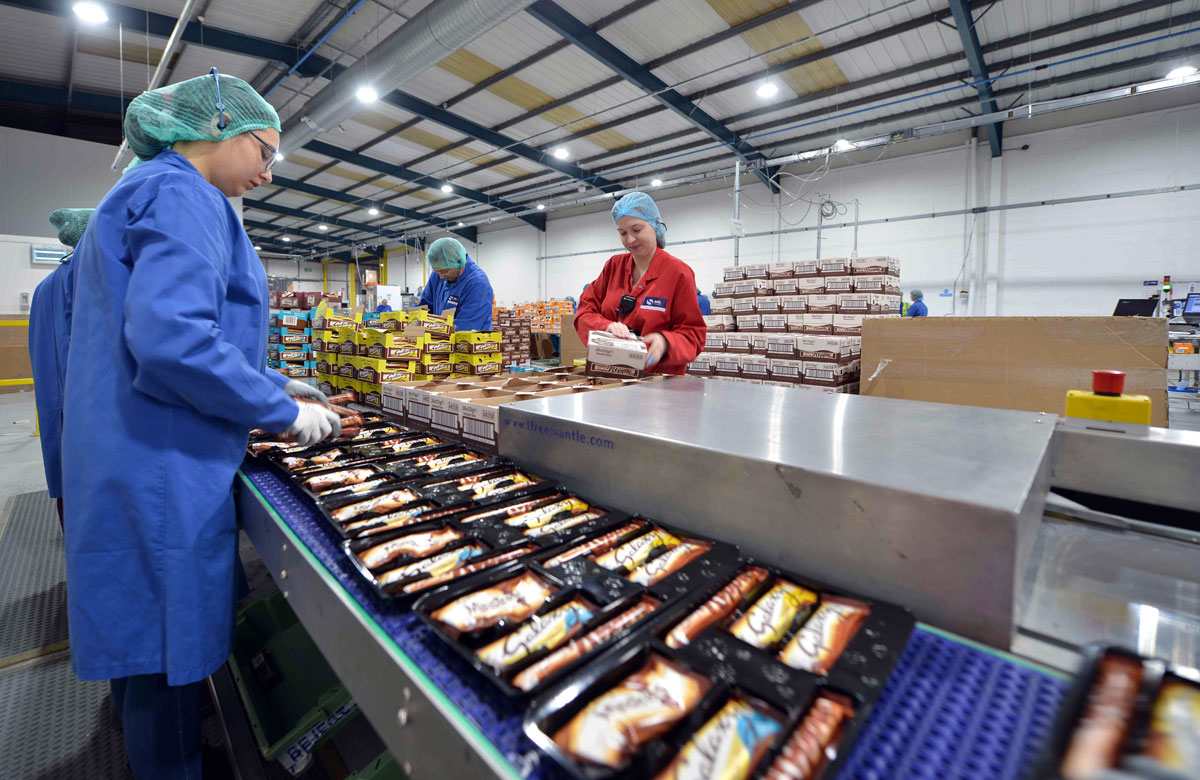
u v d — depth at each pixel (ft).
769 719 1.13
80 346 2.81
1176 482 2.33
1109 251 20.38
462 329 9.30
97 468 2.68
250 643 4.77
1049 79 18.98
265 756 3.59
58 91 20.74
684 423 2.48
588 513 2.33
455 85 20.90
